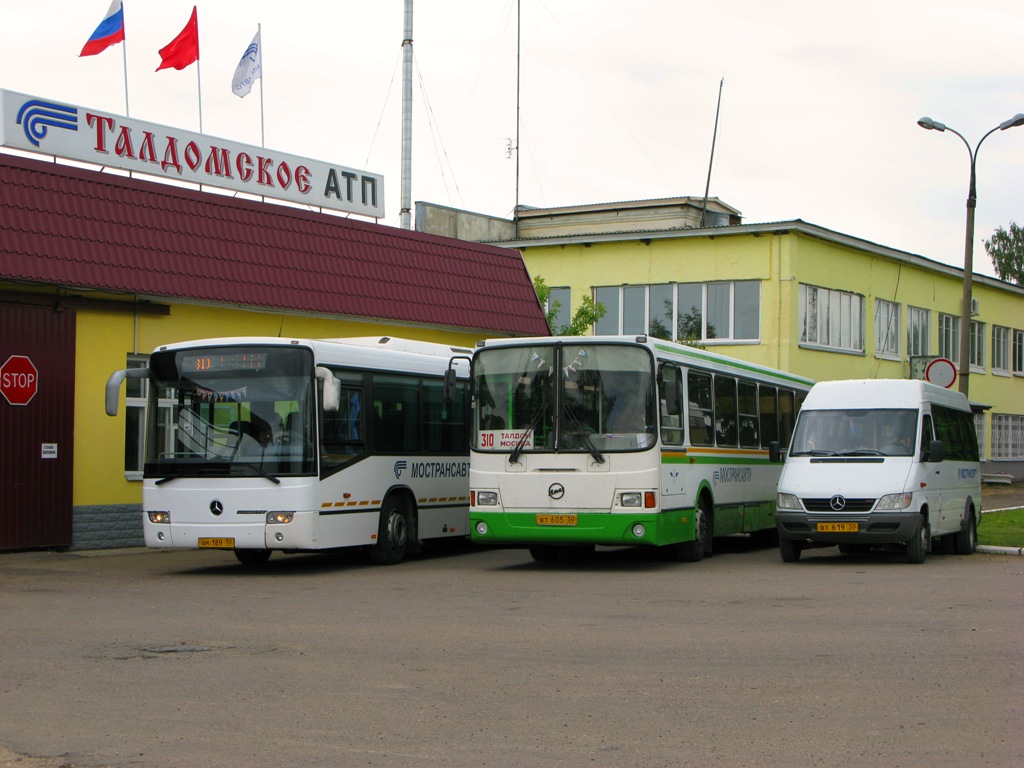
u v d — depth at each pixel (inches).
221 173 986.7
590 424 670.5
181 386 687.7
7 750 280.7
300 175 1054.4
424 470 781.9
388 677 362.6
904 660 381.4
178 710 320.5
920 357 1676.9
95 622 482.0
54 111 864.3
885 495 705.0
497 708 319.6
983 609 499.2
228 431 674.8
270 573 687.7
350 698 333.4
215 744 284.8
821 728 293.9
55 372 783.1
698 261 1497.3
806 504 717.3
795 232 1438.2
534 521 673.6
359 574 680.4
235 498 664.4
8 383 756.6
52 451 780.6
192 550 831.1
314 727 300.5
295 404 669.9
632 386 670.5
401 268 1052.5
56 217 783.7
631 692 337.7
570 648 410.6
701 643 417.4
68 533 789.2
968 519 813.9
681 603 528.1
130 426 843.4
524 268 1204.5
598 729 295.6
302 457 663.1
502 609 514.3
